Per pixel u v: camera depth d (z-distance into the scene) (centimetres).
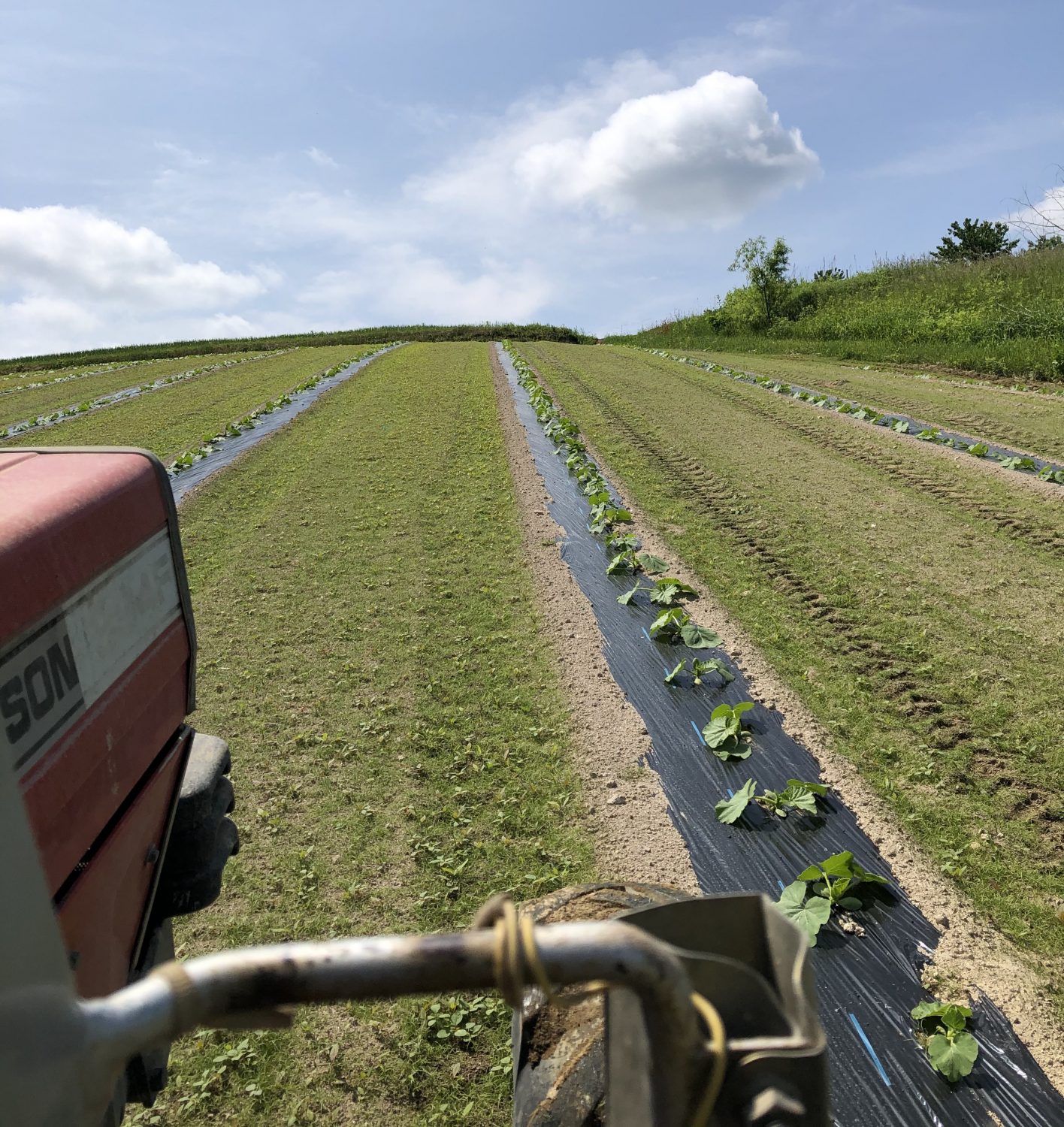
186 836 341
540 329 4831
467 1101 367
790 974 136
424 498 1235
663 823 539
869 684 677
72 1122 120
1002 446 1401
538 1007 251
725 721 620
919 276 3556
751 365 2645
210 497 1292
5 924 128
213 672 753
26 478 265
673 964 117
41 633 220
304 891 486
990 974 418
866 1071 377
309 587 938
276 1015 125
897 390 1973
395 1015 407
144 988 119
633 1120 122
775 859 507
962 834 510
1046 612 777
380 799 568
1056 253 3089
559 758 608
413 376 2503
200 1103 368
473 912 468
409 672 739
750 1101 124
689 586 864
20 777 205
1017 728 602
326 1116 362
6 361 4184
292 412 1992
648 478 1301
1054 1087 366
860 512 1089
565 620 823
